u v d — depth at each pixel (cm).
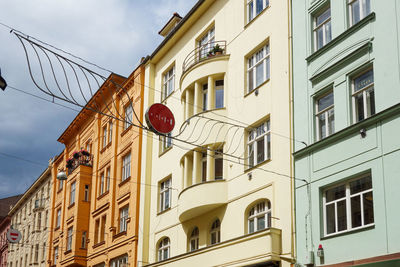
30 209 5400
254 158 2189
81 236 3712
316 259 1739
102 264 3350
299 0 2119
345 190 1723
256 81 2311
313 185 1825
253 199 2106
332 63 1867
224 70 2477
